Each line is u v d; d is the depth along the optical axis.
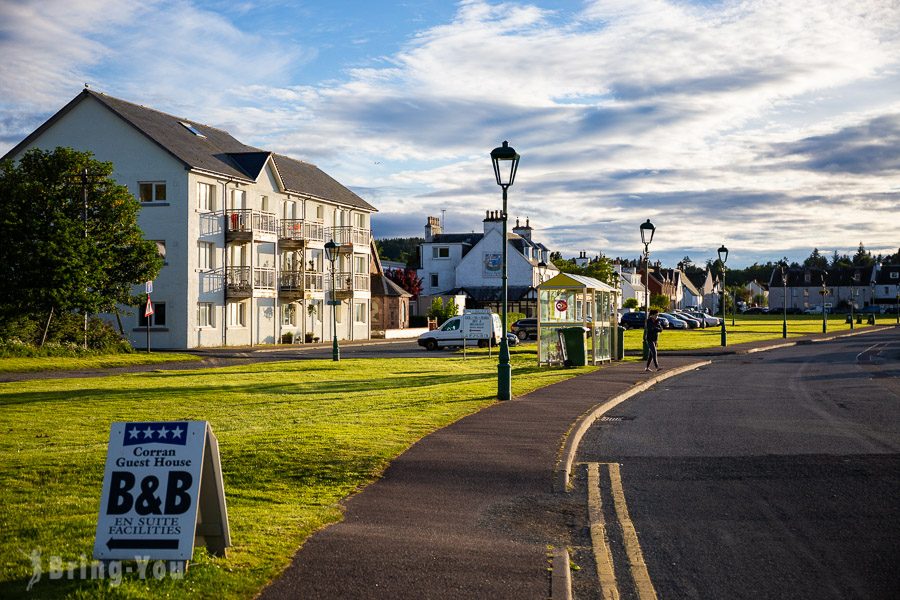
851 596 6.24
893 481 10.16
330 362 33.12
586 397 18.72
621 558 7.22
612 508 8.95
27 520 7.97
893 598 6.20
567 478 10.23
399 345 52.03
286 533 7.50
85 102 44.41
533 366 30.00
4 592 5.90
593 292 30.72
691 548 7.51
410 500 9.02
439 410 16.19
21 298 31.70
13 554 6.82
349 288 58.69
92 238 33.41
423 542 7.36
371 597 5.89
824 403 18.64
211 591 5.94
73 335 35.44
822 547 7.49
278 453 11.14
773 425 15.07
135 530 6.27
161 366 30.83
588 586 6.50
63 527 7.70
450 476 10.17
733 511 8.81
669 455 12.05
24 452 11.83
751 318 126.06
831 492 9.62
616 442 13.23
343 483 9.73
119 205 35.47
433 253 88.25
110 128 44.22
